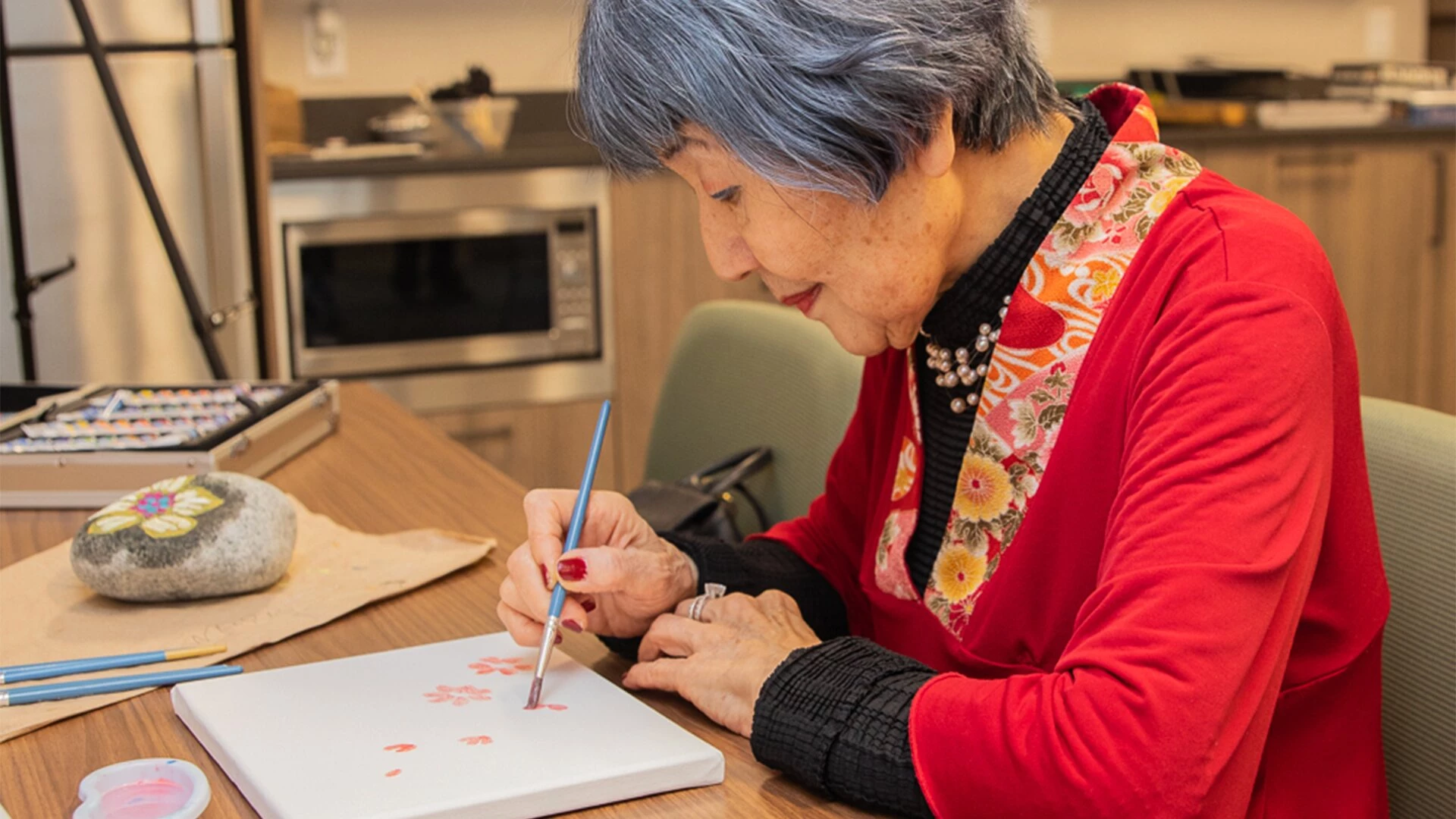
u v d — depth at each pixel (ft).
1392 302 12.96
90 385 5.35
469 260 11.18
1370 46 15.19
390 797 2.44
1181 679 2.45
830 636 3.94
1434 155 12.81
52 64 9.27
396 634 3.43
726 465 5.48
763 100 2.64
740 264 3.01
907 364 3.64
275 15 12.41
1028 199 3.17
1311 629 3.05
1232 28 14.87
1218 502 2.57
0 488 4.42
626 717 2.84
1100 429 3.04
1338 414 2.97
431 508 4.46
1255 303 2.72
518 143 12.42
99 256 9.57
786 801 2.65
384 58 12.80
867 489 4.02
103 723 2.91
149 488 3.74
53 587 3.71
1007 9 2.97
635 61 2.74
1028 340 3.17
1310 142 12.44
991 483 3.28
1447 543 3.30
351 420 5.60
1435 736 3.30
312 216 10.64
